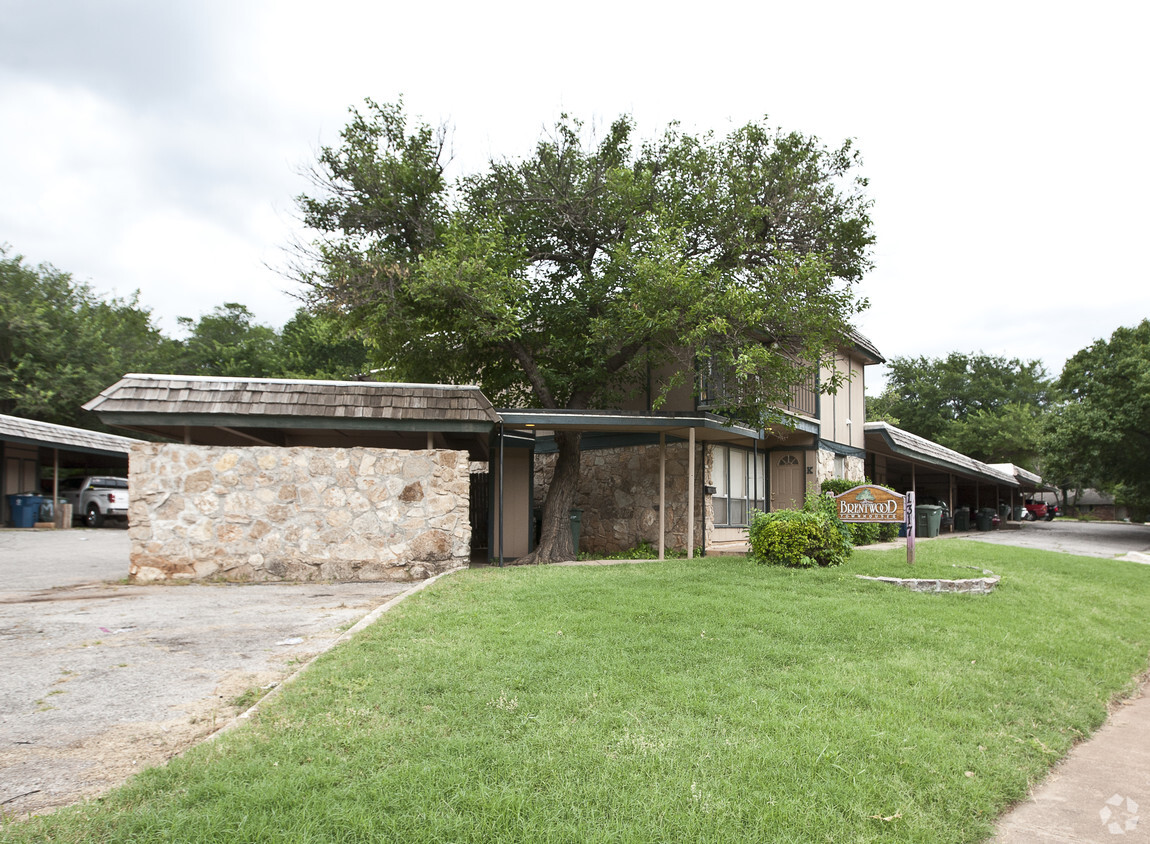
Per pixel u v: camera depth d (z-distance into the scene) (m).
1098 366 29.27
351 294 12.36
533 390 15.38
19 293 34.62
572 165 14.12
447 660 5.33
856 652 6.21
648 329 12.34
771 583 8.97
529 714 4.35
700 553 14.36
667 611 7.11
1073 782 4.31
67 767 3.63
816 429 18.12
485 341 13.41
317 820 3.04
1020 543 21.58
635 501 15.24
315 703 4.41
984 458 52.19
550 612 7.09
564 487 13.62
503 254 12.75
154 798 3.21
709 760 3.83
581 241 14.82
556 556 13.23
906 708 4.84
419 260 12.77
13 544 16.61
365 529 10.72
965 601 8.95
